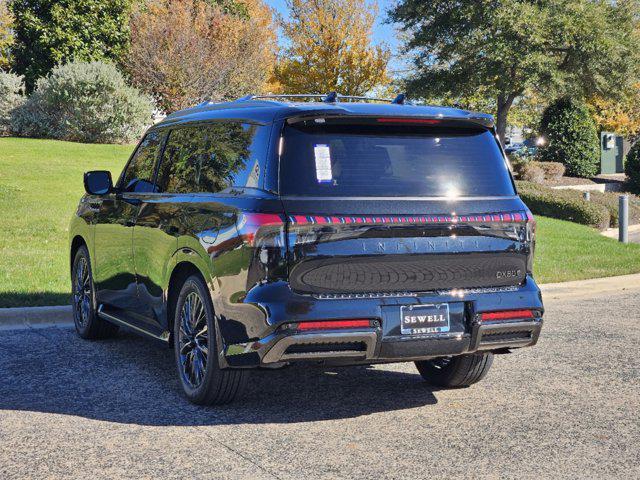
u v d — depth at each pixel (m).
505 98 32.56
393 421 5.11
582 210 21.78
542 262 13.26
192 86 28.91
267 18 41.47
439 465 4.30
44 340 7.42
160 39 28.78
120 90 23.33
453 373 5.86
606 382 6.17
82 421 5.02
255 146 5.01
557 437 4.80
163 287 5.68
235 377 5.13
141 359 6.72
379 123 5.04
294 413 5.26
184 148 5.93
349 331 4.70
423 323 4.88
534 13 28.28
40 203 14.92
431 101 32.97
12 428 4.87
